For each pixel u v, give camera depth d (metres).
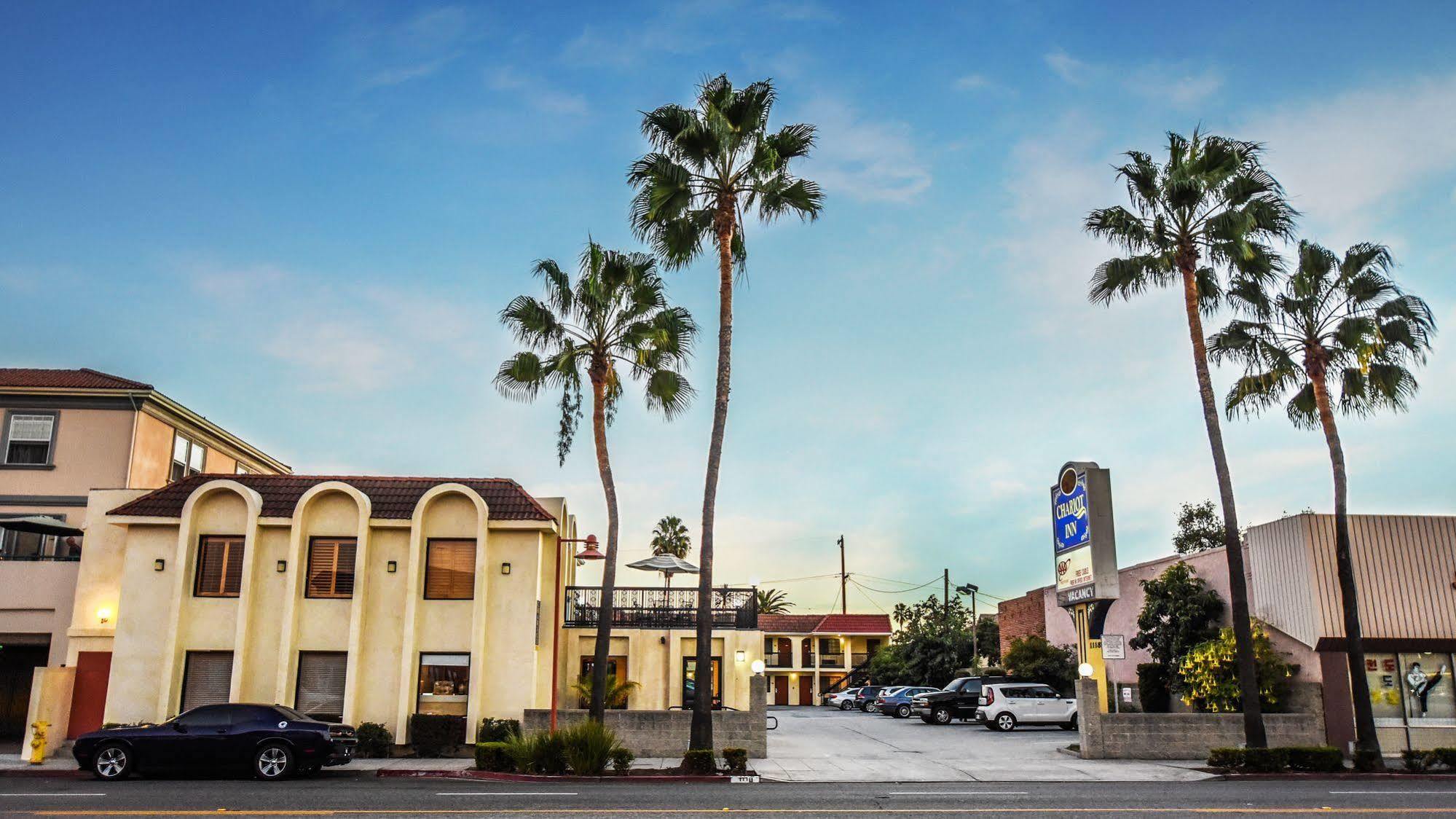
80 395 30.02
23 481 29.47
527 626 25.22
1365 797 16.17
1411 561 25.97
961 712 38.38
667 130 22.12
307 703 24.44
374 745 23.30
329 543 25.39
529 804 14.78
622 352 25.31
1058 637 40.97
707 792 17.02
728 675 30.41
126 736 18.94
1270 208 22.66
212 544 25.20
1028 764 22.80
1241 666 21.86
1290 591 26.19
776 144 22.14
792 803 15.20
